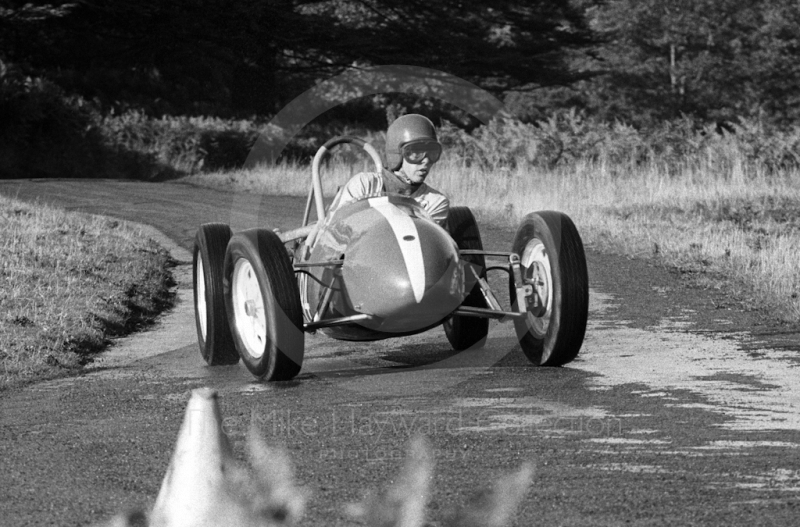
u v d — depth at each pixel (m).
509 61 80.88
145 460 8.91
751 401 10.96
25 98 54.94
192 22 73.81
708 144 42.28
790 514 7.23
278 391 11.76
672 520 7.14
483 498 7.70
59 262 20.30
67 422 10.53
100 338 15.82
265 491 7.78
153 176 54.81
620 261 23.31
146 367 13.84
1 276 18.44
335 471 8.41
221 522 7.12
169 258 24.86
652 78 105.06
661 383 11.93
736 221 29.88
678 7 103.50
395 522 7.24
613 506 7.45
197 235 13.91
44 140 55.62
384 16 80.12
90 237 24.58
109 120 58.00
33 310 16.31
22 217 26.31
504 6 81.94
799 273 20.31
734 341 14.96
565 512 7.36
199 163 55.66
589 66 105.25
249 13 72.69
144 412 10.92
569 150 43.34
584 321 12.22
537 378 12.22
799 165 40.03
